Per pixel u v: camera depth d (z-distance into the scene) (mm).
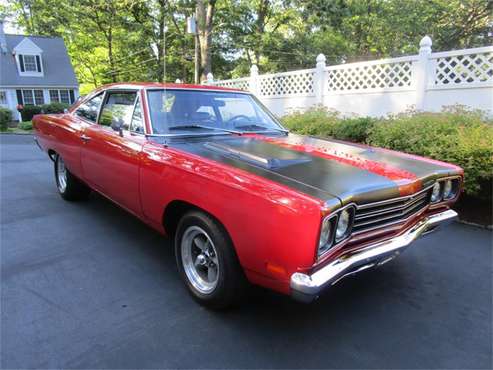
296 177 2205
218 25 22594
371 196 2152
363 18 21531
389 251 2314
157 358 2102
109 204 4906
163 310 2570
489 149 4266
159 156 2736
